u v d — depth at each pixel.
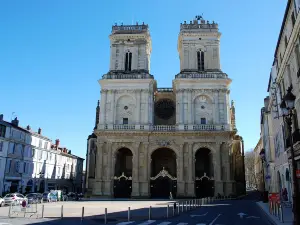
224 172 59.19
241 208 35.66
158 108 71.56
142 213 29.83
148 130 61.16
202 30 67.81
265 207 34.31
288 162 33.03
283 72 33.06
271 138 48.59
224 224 21.02
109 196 58.97
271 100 43.38
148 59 70.88
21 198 44.81
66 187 92.31
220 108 63.03
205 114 63.25
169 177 60.25
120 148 62.09
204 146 60.50
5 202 42.06
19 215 27.77
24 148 68.00
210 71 65.62
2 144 59.78
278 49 34.62
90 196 60.16
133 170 59.78
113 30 69.62
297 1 24.67
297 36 25.50
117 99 64.94
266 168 56.62
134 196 58.28
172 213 29.47
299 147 27.00
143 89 64.50
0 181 58.56
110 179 59.81
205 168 65.38
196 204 40.84
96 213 29.83
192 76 64.62
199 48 67.50
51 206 39.50
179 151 60.44
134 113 63.94
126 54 68.56
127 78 65.00
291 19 27.81
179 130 61.12
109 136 61.75
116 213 29.95
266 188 60.59
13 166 63.12
